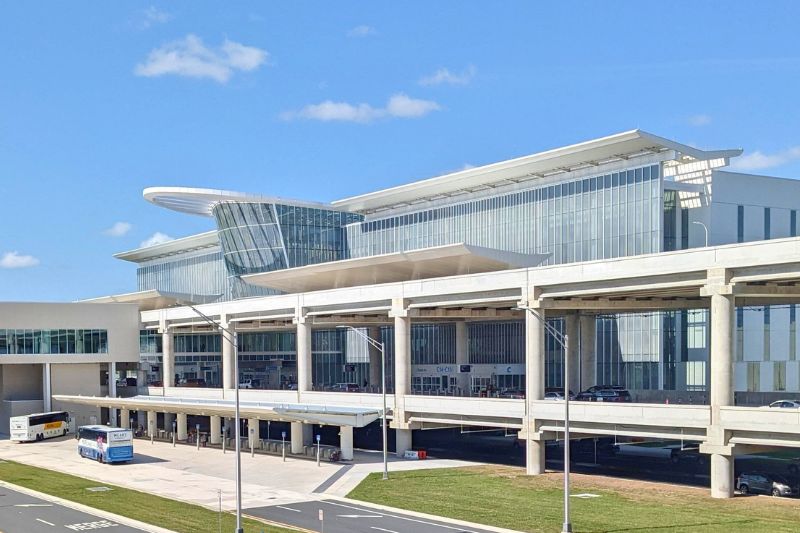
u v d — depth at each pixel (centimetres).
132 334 10550
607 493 4969
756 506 4462
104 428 7369
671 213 8781
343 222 12062
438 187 10262
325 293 7719
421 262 7356
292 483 5716
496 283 6091
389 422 6962
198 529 4219
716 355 4791
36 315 9950
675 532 3828
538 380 5794
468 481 5534
